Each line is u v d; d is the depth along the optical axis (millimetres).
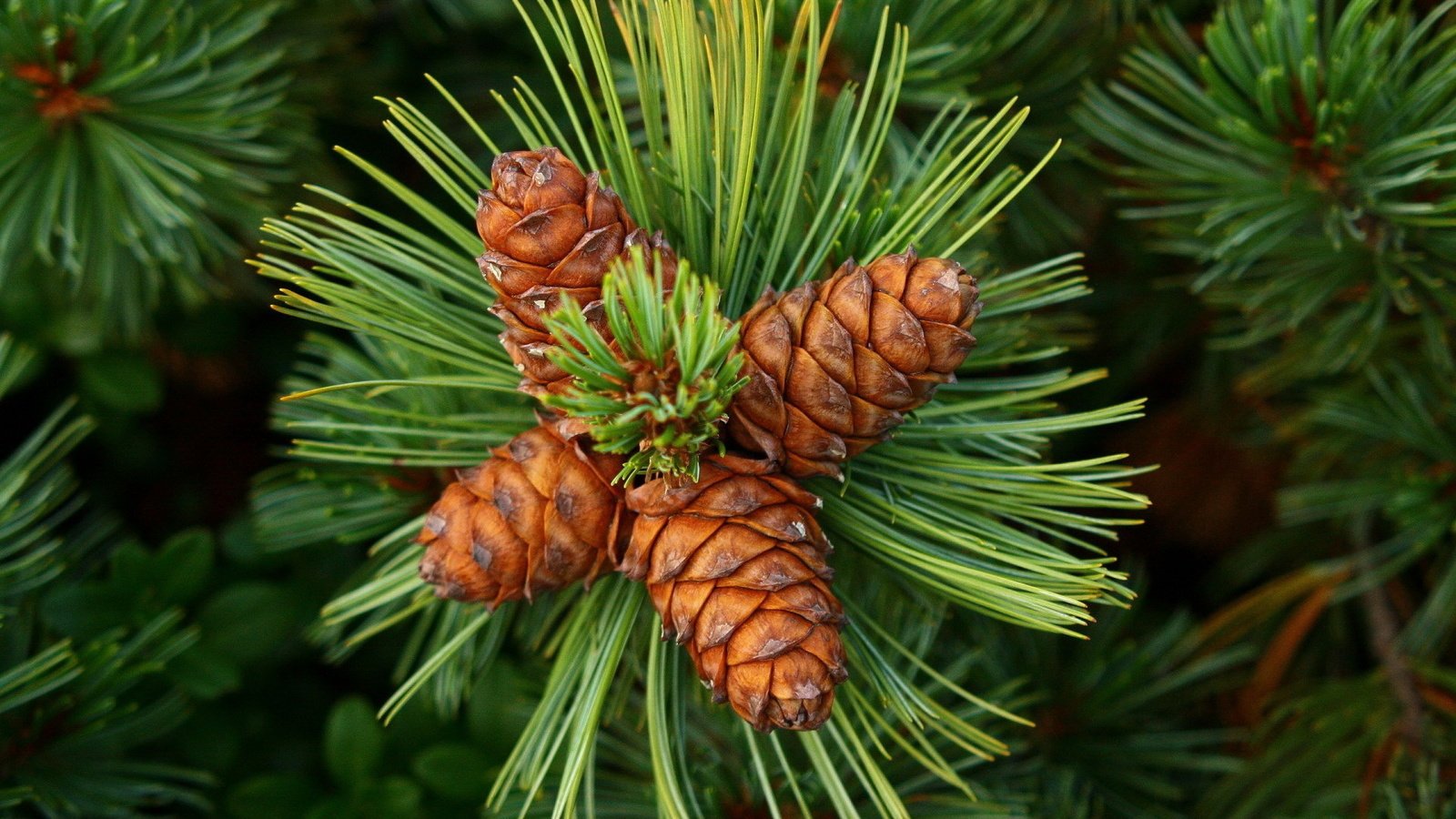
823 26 746
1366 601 833
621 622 684
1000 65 800
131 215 778
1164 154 779
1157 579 988
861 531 684
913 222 680
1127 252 892
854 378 660
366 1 812
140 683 786
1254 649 817
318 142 814
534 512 670
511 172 659
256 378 1007
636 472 656
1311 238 768
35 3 738
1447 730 796
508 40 833
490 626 712
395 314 681
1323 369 798
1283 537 905
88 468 939
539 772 687
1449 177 728
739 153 674
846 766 741
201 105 767
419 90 862
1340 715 801
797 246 702
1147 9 816
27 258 789
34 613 775
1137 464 967
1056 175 813
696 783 736
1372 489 799
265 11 770
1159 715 830
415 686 680
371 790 795
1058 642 824
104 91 757
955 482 692
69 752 758
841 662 661
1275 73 734
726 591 660
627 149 679
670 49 673
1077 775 795
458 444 710
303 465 759
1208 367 907
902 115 786
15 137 756
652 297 640
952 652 780
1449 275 756
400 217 876
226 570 835
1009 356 705
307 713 867
